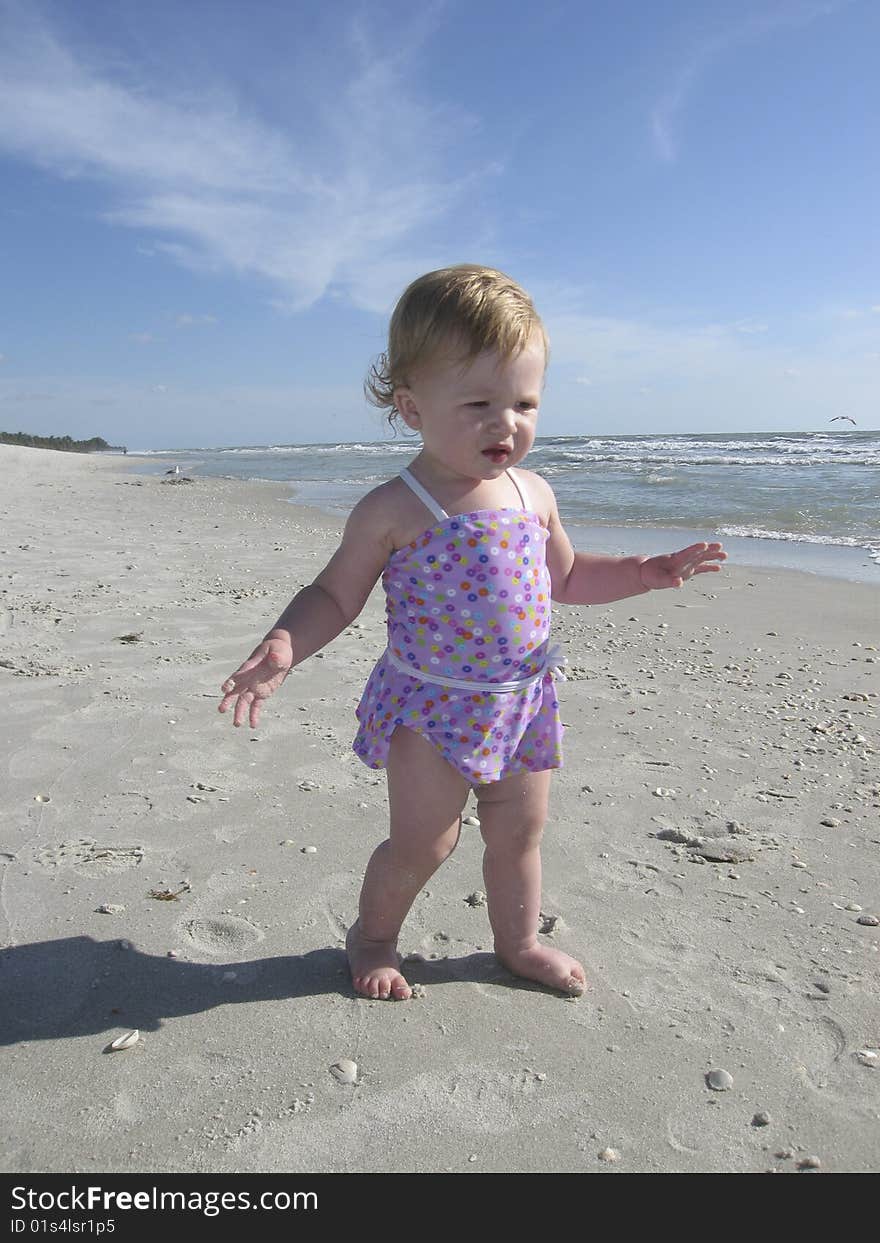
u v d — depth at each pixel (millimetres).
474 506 2119
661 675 5000
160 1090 1857
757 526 11227
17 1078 1884
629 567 2416
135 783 3344
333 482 21906
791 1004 2158
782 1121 1802
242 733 3875
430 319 1956
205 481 22094
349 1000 2154
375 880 2225
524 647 2127
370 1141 1745
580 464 25375
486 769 2084
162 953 2322
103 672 4680
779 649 5555
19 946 2334
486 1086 1886
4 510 13039
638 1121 1800
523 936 2264
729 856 2881
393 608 2172
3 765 3482
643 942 2426
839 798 3338
